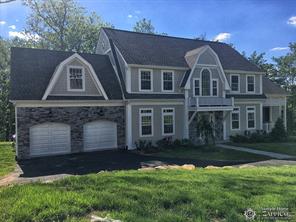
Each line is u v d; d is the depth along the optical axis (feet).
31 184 24.20
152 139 79.25
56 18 132.87
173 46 93.71
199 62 85.66
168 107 81.92
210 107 84.28
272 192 23.38
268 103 105.60
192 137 86.17
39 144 65.67
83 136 70.95
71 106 69.31
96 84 72.74
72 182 24.84
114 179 26.04
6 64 135.44
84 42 137.69
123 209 18.39
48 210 17.49
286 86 150.00
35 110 65.21
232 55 103.71
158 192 21.66
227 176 30.25
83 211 17.80
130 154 68.49
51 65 73.15
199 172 33.42
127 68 76.43
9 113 123.24
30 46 132.36
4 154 68.49
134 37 89.97
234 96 93.91
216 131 89.15
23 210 17.48
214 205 19.56
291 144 82.89
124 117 76.48
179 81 84.64
